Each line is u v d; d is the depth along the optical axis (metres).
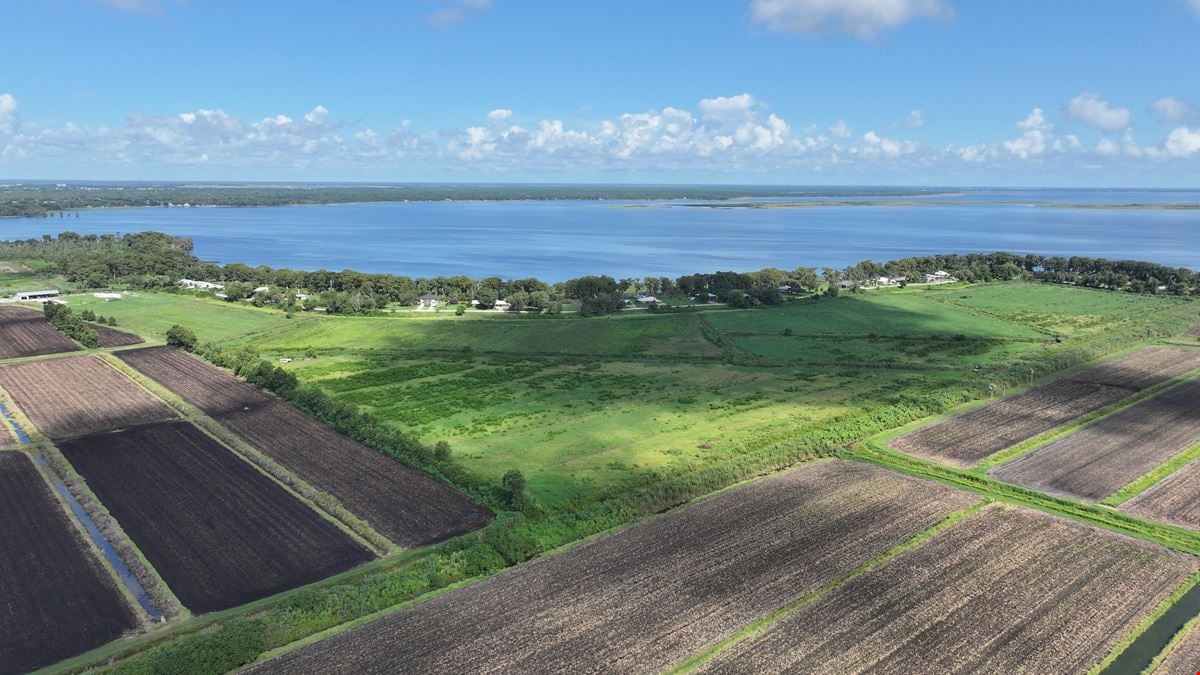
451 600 59.44
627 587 61.22
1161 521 73.81
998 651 53.12
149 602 59.62
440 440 96.25
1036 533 71.12
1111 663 52.03
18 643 53.75
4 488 81.94
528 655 52.41
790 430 99.75
